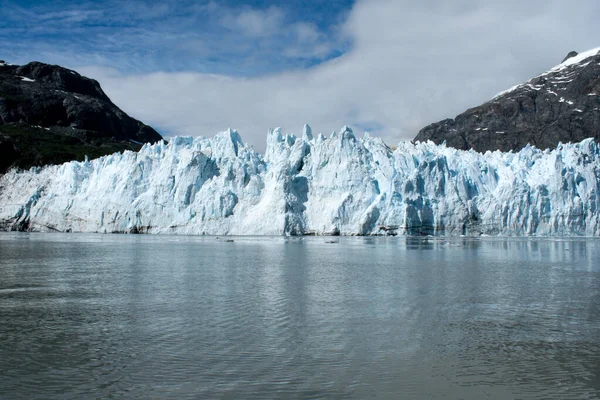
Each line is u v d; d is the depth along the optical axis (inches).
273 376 709.9
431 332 940.0
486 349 836.0
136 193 4461.1
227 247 2989.7
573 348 840.9
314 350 826.2
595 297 1286.9
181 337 901.2
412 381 693.3
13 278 1631.4
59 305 1184.2
